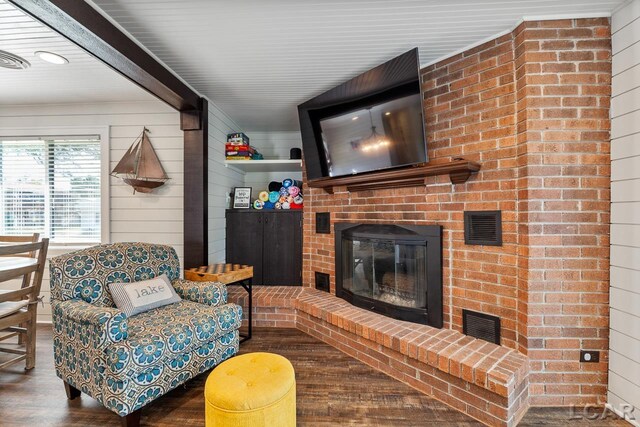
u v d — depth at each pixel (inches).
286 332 118.4
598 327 72.0
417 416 71.2
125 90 117.1
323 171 116.6
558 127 72.8
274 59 92.4
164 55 89.5
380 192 107.5
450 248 89.1
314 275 135.3
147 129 128.3
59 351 76.7
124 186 129.0
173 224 127.9
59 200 131.6
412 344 81.0
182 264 127.1
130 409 63.6
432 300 91.5
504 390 64.9
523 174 74.5
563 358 73.0
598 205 71.7
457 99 87.7
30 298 92.0
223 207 142.0
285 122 156.3
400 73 87.7
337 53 89.7
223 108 135.7
